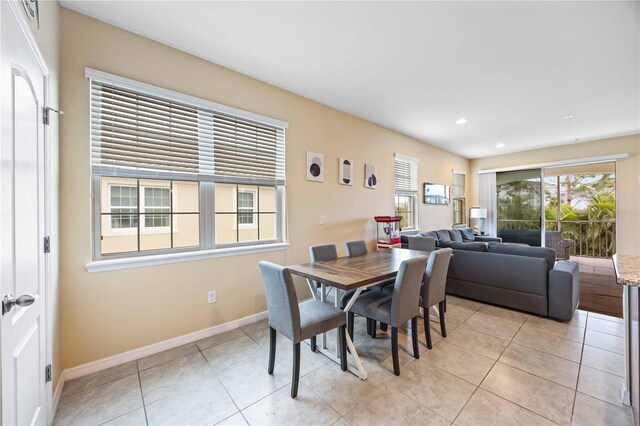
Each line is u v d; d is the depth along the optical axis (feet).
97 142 6.63
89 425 4.93
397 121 14.08
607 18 6.43
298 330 5.58
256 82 9.56
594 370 6.44
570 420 4.95
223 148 8.79
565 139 17.49
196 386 5.98
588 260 20.61
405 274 6.32
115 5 6.12
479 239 19.89
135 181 8.46
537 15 6.36
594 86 9.98
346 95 10.94
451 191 21.43
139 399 5.58
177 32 7.07
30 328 4.00
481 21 6.59
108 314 6.67
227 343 7.89
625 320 5.32
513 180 21.49
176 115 7.82
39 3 4.49
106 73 6.57
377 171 14.70
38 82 4.43
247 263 9.26
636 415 4.58
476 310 10.32
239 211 10.08
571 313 8.97
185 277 7.89
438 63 8.52
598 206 22.15
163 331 7.50
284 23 6.72
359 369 6.22
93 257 6.64
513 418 5.01
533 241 20.48
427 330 7.48
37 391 4.33
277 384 6.04
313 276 6.73
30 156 4.04
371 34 7.13
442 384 5.99
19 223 3.55
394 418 5.03
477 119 13.69
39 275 4.46
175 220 9.44
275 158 10.21
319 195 11.73
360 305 7.16
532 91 10.45
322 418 5.05
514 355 7.14
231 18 6.55
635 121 13.84
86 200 6.38
